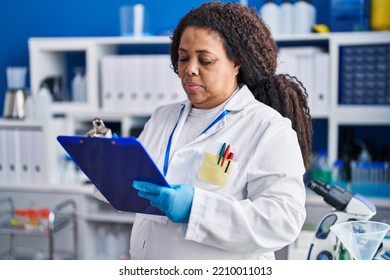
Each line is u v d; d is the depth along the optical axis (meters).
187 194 1.21
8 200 3.25
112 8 3.47
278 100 1.51
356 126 3.20
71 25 3.56
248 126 1.35
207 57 1.28
